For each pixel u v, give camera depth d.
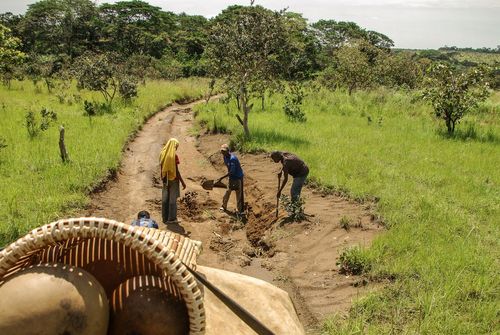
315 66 65.88
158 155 16.62
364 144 16.78
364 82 35.00
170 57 65.00
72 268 1.71
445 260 8.01
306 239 9.58
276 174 13.95
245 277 3.03
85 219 1.75
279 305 2.87
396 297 7.14
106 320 1.71
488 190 12.12
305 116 22.39
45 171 12.38
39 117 19.30
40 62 42.72
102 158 13.91
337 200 11.51
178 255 2.09
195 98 34.38
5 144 14.13
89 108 21.52
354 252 8.34
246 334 2.48
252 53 17.28
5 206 9.85
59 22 76.31
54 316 1.56
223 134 19.28
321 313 7.14
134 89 26.69
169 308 1.80
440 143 17.69
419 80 42.31
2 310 1.56
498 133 20.28
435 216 9.99
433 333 6.09
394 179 12.74
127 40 77.12
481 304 6.80
